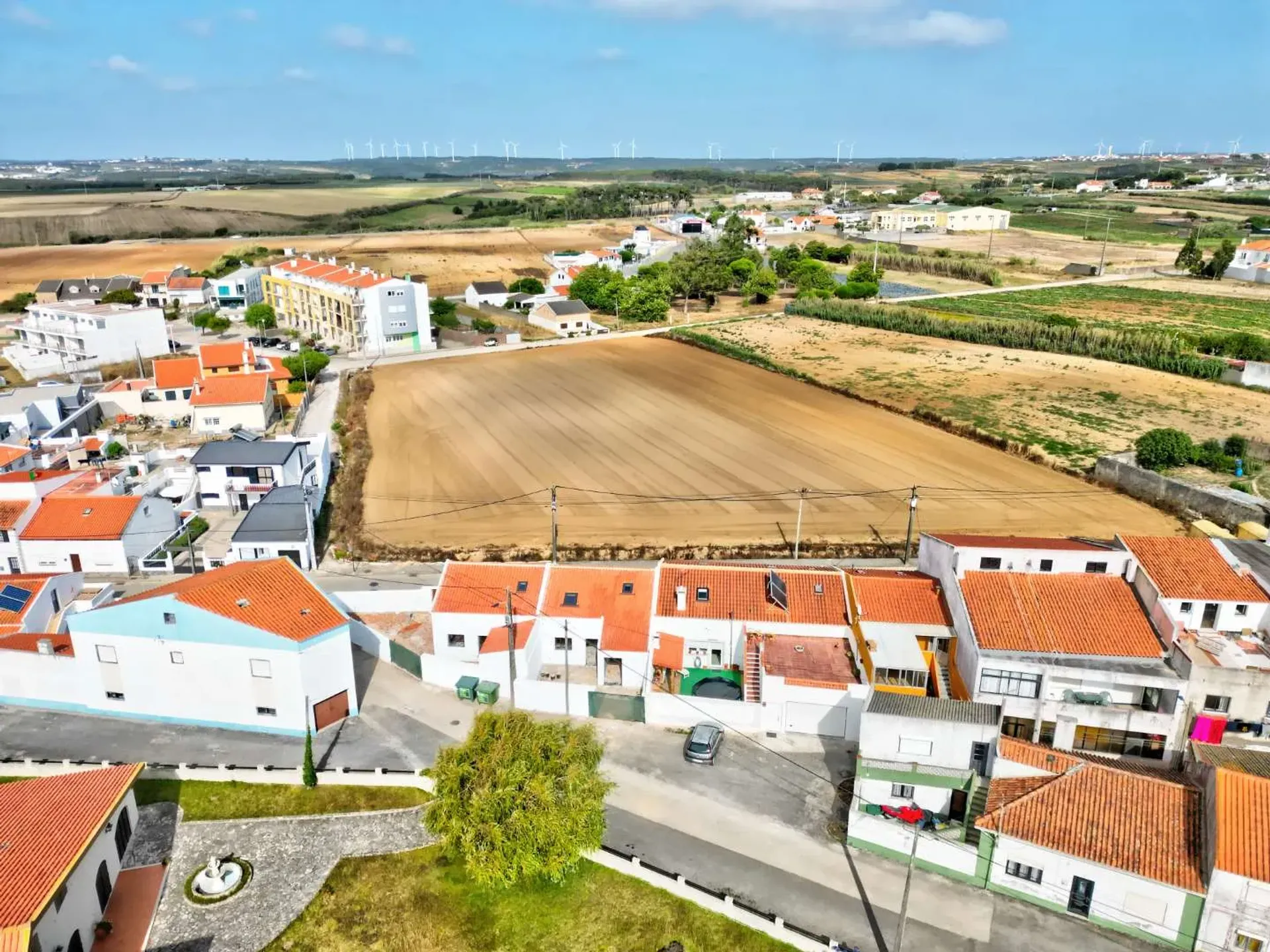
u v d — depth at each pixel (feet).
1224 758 134.62
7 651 176.76
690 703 170.71
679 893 130.93
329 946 123.24
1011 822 128.26
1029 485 293.84
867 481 300.20
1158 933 120.37
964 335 499.10
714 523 268.41
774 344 504.84
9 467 282.36
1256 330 500.74
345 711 175.63
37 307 499.92
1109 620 161.68
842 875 135.44
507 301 639.76
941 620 175.01
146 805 149.89
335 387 435.53
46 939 111.55
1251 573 167.63
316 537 263.90
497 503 287.69
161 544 246.88
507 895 131.54
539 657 191.11
